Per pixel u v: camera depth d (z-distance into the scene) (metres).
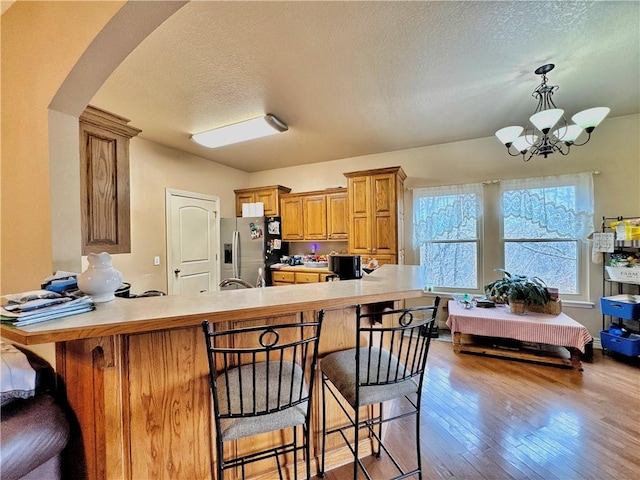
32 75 1.46
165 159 4.11
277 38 1.92
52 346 1.30
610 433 1.88
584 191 3.36
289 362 1.48
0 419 1.06
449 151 4.05
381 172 3.91
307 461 1.25
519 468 1.62
